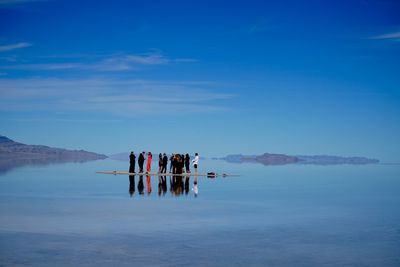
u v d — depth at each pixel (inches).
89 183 2315.5
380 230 1022.4
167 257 770.8
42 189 1947.6
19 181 2442.2
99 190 1919.3
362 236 953.5
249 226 1064.2
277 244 876.0
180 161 3157.0
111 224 1073.5
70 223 1077.8
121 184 2258.9
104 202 1502.2
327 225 1085.1
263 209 1371.8
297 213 1289.4
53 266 709.3
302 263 745.0
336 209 1382.9
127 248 828.6
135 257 767.7
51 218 1149.7
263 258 773.3
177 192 1882.4
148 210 1317.7
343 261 757.9
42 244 852.0
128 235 943.7
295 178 3201.3
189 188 2095.2
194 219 1161.4
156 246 847.7
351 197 1761.8
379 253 809.5
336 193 1942.7
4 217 1161.4
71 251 801.6
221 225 1074.7
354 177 3481.8
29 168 4266.7
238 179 2940.5
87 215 1206.3
